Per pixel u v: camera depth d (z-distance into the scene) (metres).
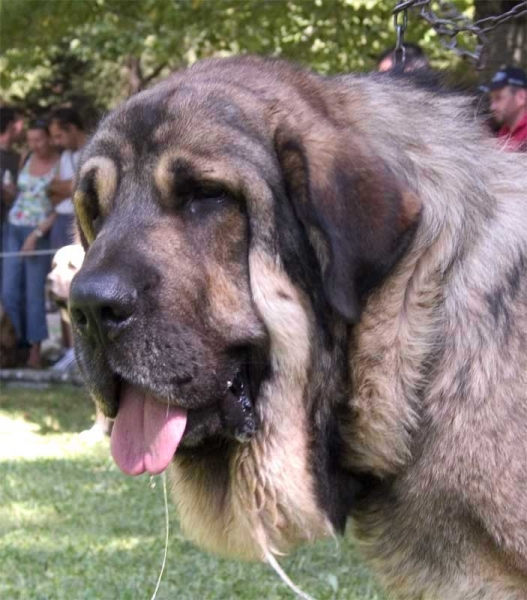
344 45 12.97
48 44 15.48
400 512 3.77
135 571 6.56
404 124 3.87
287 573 6.49
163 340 3.54
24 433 11.53
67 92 22.78
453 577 3.68
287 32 13.32
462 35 10.29
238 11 13.31
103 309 3.51
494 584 3.61
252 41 13.30
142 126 3.73
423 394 3.68
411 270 3.68
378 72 4.25
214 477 3.97
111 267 3.53
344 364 3.75
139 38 14.20
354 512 3.98
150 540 7.29
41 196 13.94
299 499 3.79
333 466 3.86
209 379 3.64
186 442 3.77
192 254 3.64
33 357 15.18
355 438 3.80
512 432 3.54
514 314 3.66
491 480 3.54
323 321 3.74
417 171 3.74
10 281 14.47
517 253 3.72
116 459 3.71
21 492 8.79
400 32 5.02
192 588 6.17
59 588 6.22
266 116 3.73
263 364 3.75
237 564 6.64
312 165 3.62
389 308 3.69
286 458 3.78
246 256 3.69
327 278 3.58
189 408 3.66
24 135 15.45
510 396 3.57
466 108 4.13
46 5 14.12
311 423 3.79
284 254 3.68
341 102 3.88
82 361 3.70
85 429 11.74
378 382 3.71
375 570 3.95
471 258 3.69
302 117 3.72
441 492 3.64
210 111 3.69
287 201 3.68
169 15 13.61
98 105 22.70
